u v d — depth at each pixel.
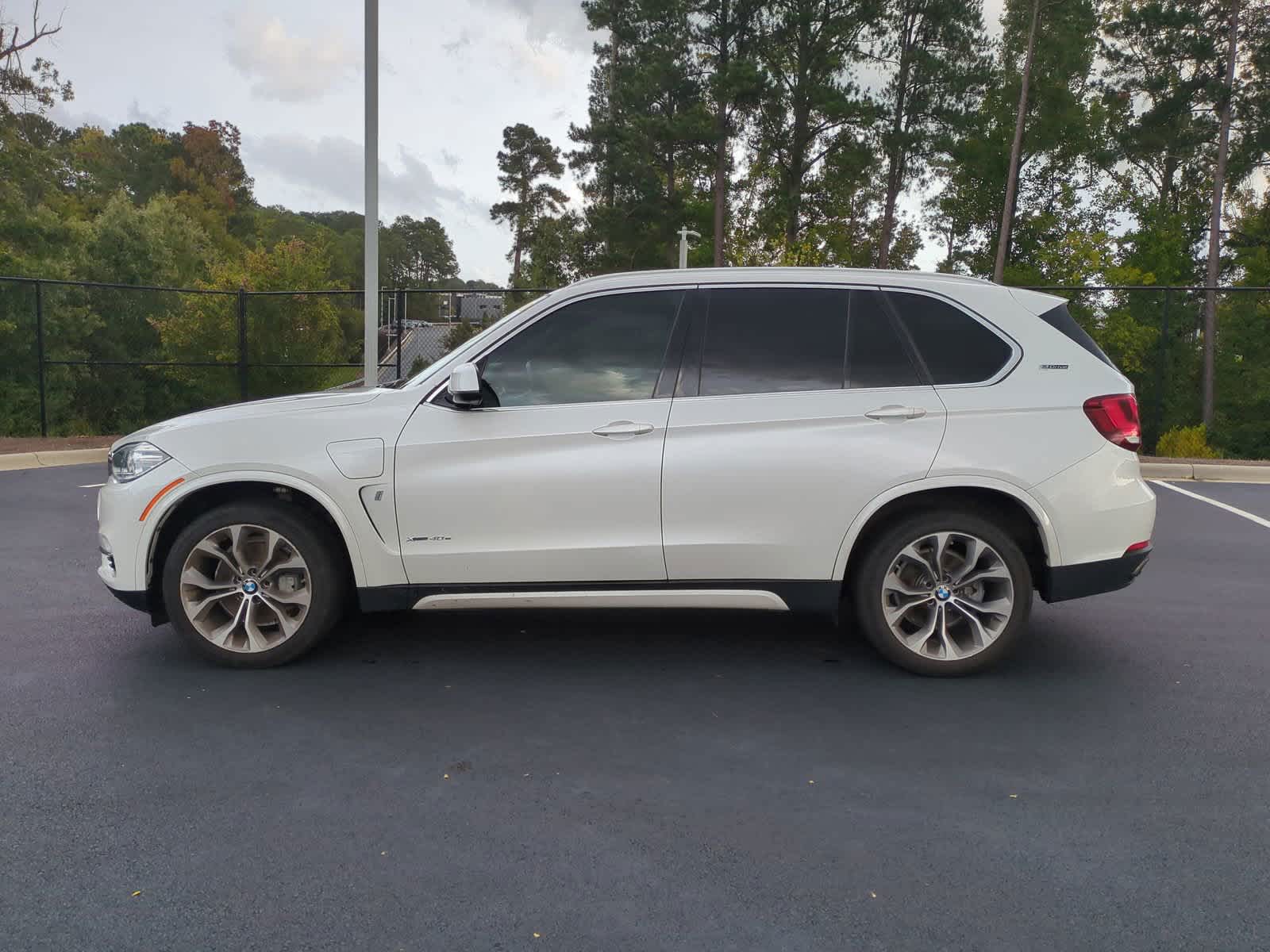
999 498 4.78
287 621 4.79
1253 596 6.50
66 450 13.50
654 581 4.69
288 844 3.10
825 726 4.15
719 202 46.16
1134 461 4.71
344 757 3.79
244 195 90.25
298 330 24.00
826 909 2.75
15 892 2.81
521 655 5.11
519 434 4.63
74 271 38.31
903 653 4.74
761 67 43.97
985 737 4.04
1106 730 4.12
